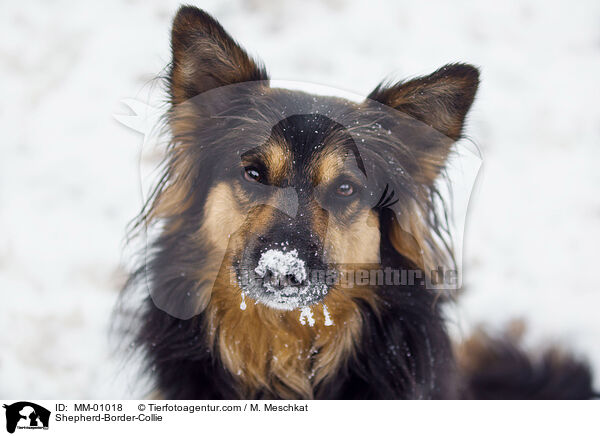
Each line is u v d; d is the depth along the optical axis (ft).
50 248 18.39
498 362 14.44
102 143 21.61
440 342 11.57
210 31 10.53
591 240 19.86
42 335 15.87
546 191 21.36
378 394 11.46
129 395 12.19
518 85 24.41
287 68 22.71
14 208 19.58
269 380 11.63
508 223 20.21
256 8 25.90
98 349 15.30
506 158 22.20
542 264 19.01
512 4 27.58
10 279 17.60
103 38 24.90
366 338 11.41
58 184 20.40
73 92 23.09
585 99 24.16
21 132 21.95
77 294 17.07
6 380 14.60
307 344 11.57
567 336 16.43
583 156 22.58
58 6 26.23
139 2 26.53
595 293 18.17
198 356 11.32
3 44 24.54
